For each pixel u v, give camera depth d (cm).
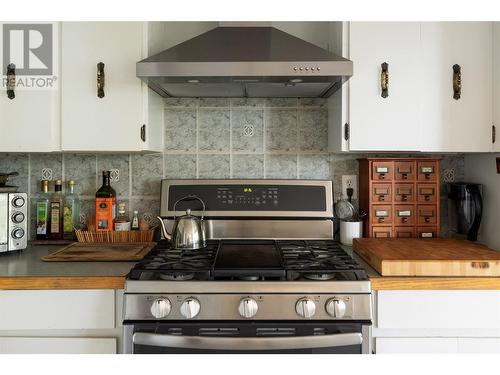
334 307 128
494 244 179
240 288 130
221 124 204
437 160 190
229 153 204
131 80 168
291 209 193
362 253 167
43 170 200
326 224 194
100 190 192
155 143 188
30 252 173
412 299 138
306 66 147
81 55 168
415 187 191
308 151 203
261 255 156
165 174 203
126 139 169
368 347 131
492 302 139
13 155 200
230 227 192
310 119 203
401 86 170
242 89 180
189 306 127
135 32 169
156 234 200
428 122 171
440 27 170
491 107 171
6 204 160
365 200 196
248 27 169
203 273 136
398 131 170
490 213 181
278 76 149
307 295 131
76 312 136
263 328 130
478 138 171
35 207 200
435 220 191
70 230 196
